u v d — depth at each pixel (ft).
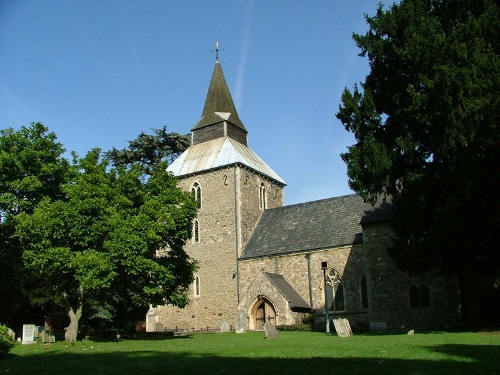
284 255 119.55
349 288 109.81
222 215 129.70
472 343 47.44
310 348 48.75
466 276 85.46
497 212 64.59
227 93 146.41
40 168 99.91
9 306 89.40
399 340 55.47
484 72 66.23
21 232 76.13
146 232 78.59
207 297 127.54
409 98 73.05
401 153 75.87
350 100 79.87
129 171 85.81
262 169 141.59
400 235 76.79
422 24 70.74
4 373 35.55
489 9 68.28
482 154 66.13
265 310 112.27
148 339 84.53
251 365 35.01
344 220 120.16
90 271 72.64
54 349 61.31
